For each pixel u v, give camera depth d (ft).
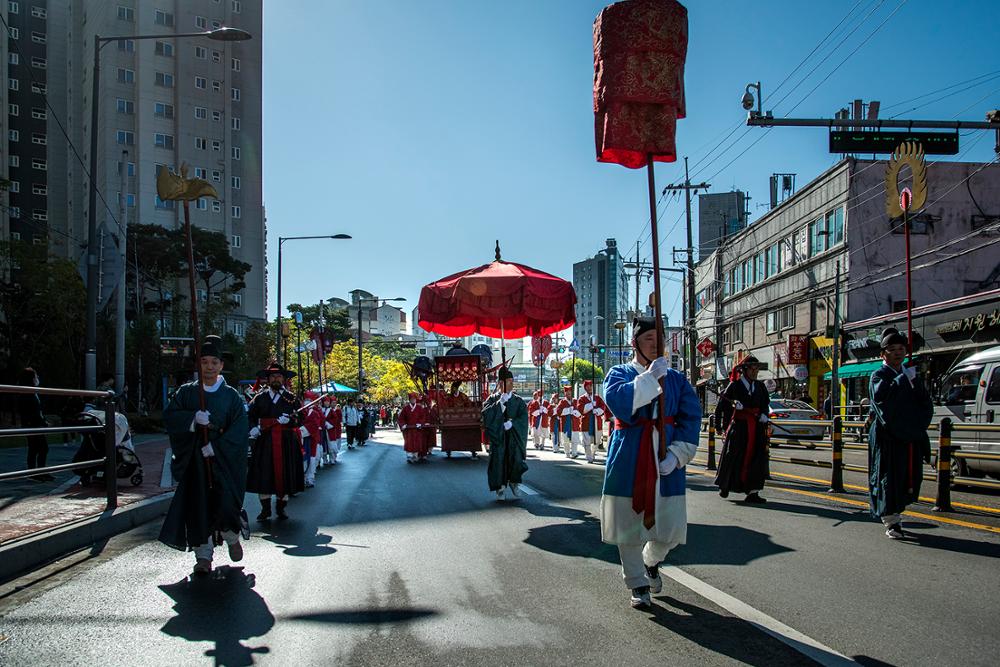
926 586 17.24
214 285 196.85
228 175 234.38
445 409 64.64
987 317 74.95
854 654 12.92
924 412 22.38
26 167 256.32
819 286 118.21
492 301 34.53
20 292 113.60
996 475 37.65
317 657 13.12
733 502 31.24
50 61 262.06
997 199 107.14
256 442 29.66
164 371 120.16
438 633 14.33
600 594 16.97
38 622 15.26
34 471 23.58
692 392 15.74
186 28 228.22
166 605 16.51
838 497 32.40
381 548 22.71
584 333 485.97
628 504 15.25
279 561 21.04
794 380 127.03
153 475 41.39
